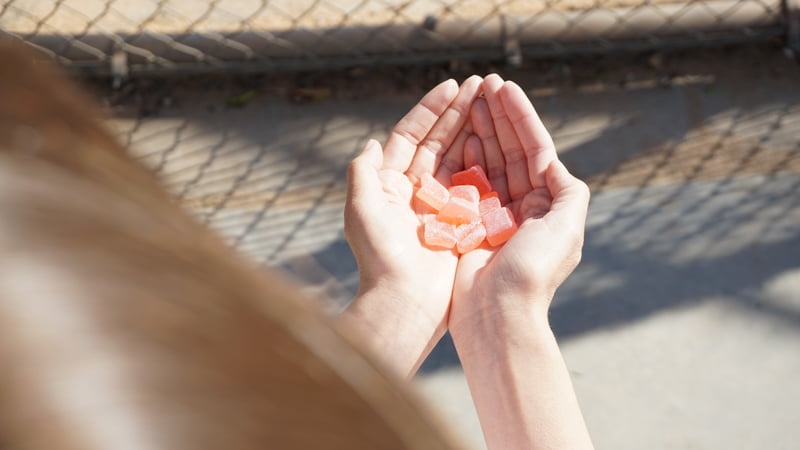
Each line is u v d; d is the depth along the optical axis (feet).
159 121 10.75
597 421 8.54
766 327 8.95
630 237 9.57
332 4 11.46
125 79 11.02
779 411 8.46
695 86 10.89
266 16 11.32
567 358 8.88
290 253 9.52
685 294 9.16
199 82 11.08
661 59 11.11
